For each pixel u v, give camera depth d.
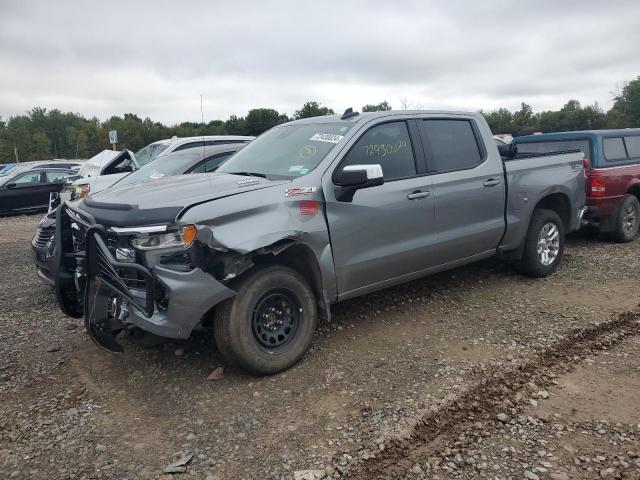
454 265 5.40
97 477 2.93
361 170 4.04
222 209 3.70
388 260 4.64
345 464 2.98
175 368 4.20
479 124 5.70
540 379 3.87
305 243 4.07
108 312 3.91
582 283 6.09
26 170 16.83
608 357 4.20
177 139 10.47
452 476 2.86
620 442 3.10
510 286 6.03
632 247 8.03
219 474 2.93
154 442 3.25
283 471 2.94
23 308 5.92
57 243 4.18
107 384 4.00
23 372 4.23
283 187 4.05
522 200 5.84
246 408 3.59
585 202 7.28
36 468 3.02
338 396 3.70
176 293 3.55
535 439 3.16
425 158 5.05
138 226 3.57
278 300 4.05
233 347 3.81
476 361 4.17
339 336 4.72
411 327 4.89
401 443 3.15
